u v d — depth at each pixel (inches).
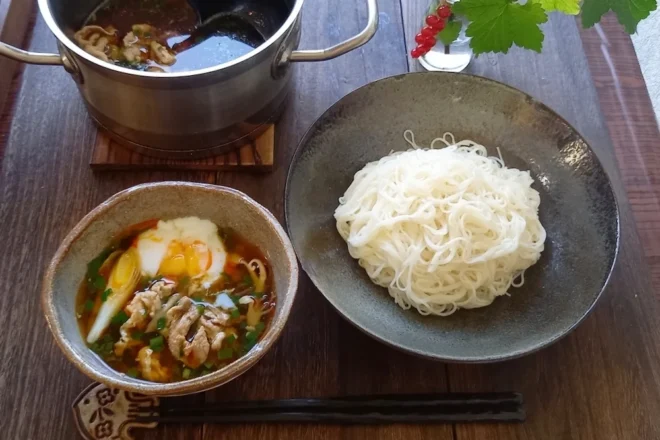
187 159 19.0
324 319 17.0
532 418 16.1
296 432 15.6
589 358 17.0
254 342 15.3
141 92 16.1
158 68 18.8
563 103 21.4
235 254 16.6
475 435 15.8
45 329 16.5
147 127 17.6
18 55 15.9
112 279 15.8
